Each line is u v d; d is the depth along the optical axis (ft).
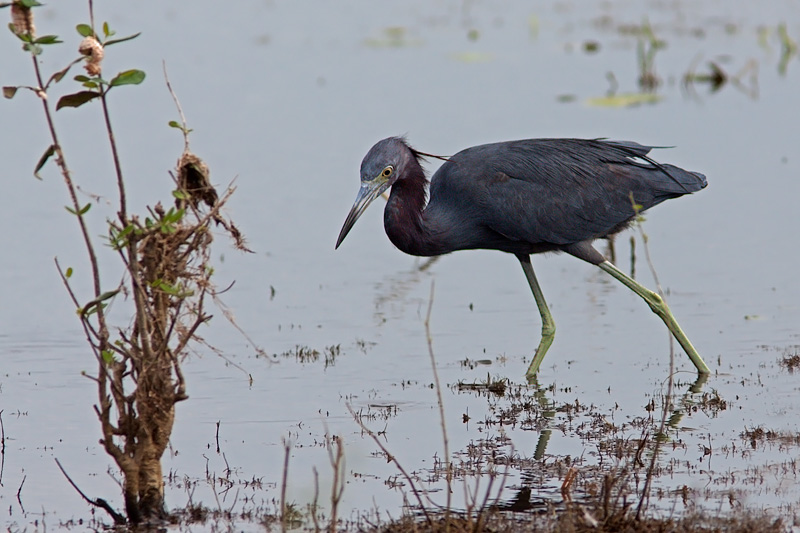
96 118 75.72
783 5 109.09
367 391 38.55
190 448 33.37
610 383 38.99
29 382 39.29
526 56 92.32
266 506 28.91
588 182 42.55
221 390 38.78
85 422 35.50
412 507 28.40
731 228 57.93
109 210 59.21
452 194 42.57
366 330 45.73
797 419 34.47
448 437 33.94
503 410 36.37
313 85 83.56
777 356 41.06
